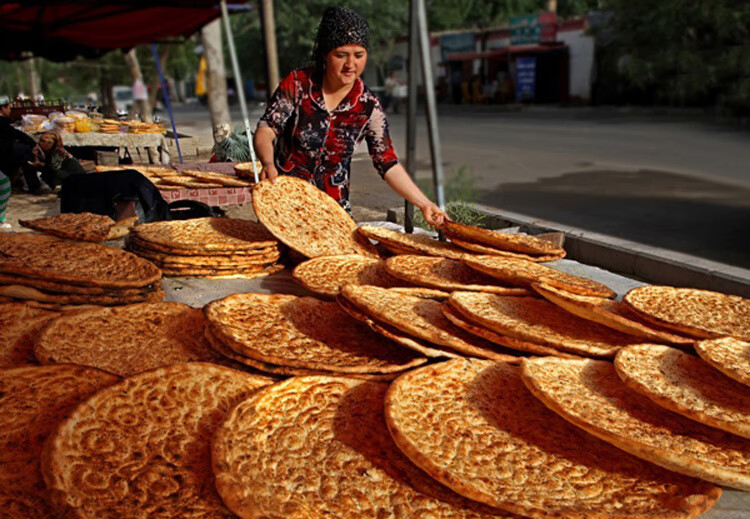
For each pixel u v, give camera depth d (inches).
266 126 126.9
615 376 72.7
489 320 77.3
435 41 1536.7
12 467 55.1
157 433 59.9
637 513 53.5
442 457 58.9
